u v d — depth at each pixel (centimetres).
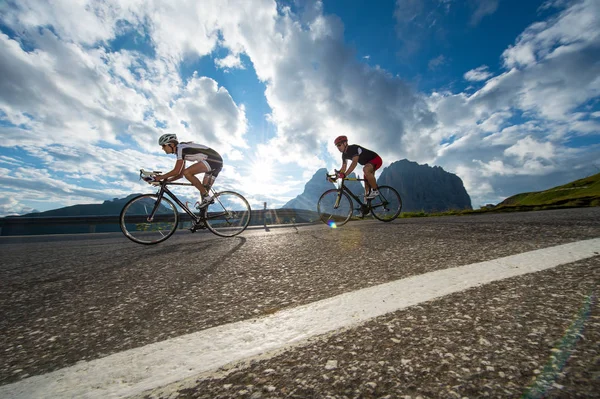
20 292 166
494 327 86
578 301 100
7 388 70
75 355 86
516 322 88
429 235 290
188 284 163
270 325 99
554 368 64
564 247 186
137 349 87
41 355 88
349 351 78
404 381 64
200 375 71
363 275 158
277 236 393
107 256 288
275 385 65
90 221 1145
